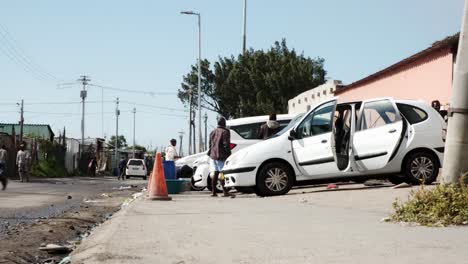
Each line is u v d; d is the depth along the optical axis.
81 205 13.71
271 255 5.40
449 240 6.08
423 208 7.81
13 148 35.22
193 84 63.12
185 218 8.80
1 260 6.08
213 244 6.11
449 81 18.00
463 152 7.84
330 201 11.48
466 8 7.85
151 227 7.65
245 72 55.31
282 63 54.72
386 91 23.23
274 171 13.71
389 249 5.57
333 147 13.65
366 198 11.51
